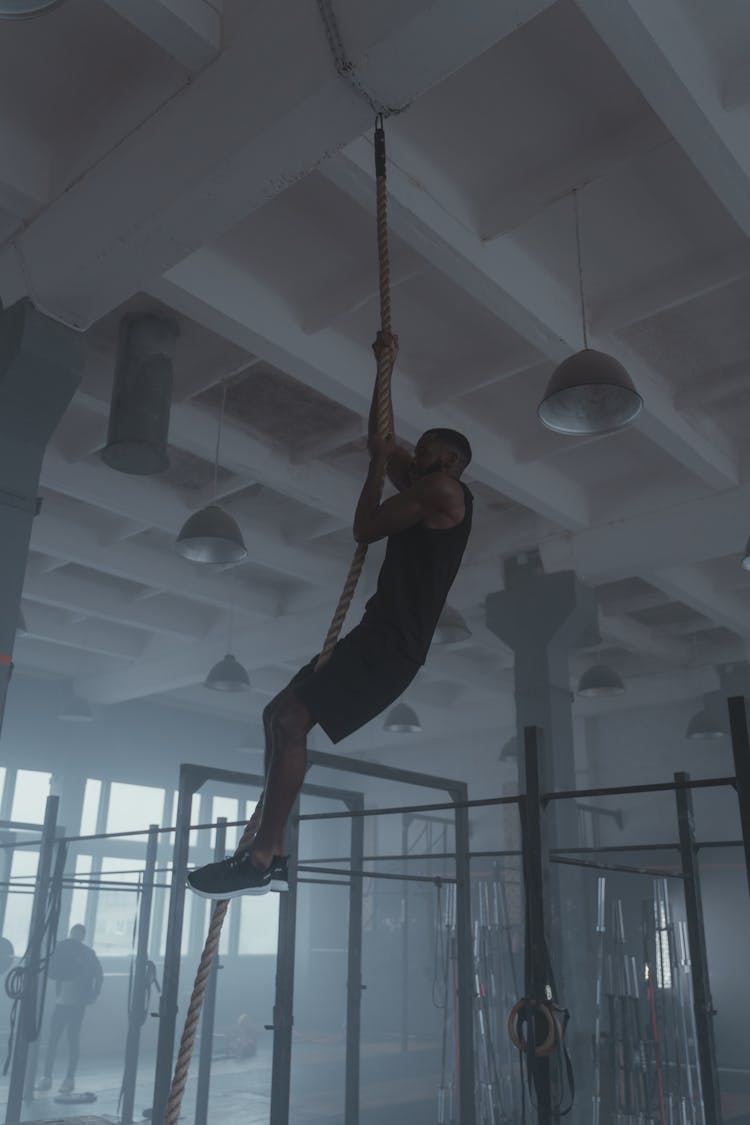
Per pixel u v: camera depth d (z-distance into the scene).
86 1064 14.09
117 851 16.98
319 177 6.32
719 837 15.86
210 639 14.62
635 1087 8.38
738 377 8.32
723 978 13.33
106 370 8.16
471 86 5.63
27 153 6.22
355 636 2.73
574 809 10.09
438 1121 9.52
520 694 10.55
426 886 17.75
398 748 20.28
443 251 6.36
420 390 8.61
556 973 8.52
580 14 5.19
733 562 12.44
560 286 7.32
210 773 8.34
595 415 6.30
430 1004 17.16
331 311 7.38
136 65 5.75
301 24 4.79
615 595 13.38
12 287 6.42
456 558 2.83
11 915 15.62
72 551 11.59
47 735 16.53
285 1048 6.69
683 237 6.84
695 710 16.67
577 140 6.01
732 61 5.35
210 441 9.10
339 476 10.27
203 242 5.69
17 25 5.47
